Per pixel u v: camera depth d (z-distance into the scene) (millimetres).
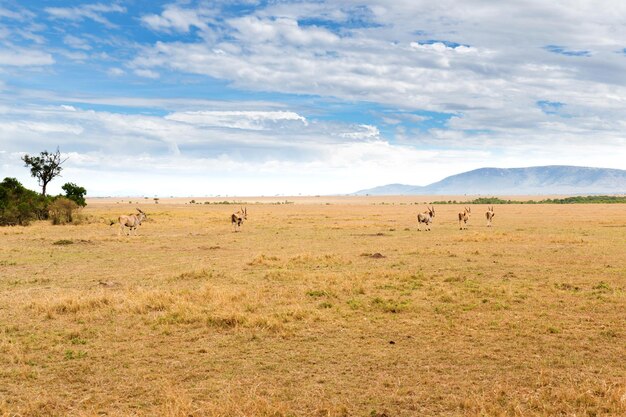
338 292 15523
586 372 8805
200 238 34000
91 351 10008
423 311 13125
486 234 33438
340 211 83375
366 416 7145
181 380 8516
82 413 7059
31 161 63656
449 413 7234
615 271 19156
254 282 17328
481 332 11188
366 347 10250
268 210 89188
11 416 7105
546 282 16969
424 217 40281
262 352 9977
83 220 49625
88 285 17141
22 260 23266
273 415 7059
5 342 10234
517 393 7898
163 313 12867
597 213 66062
